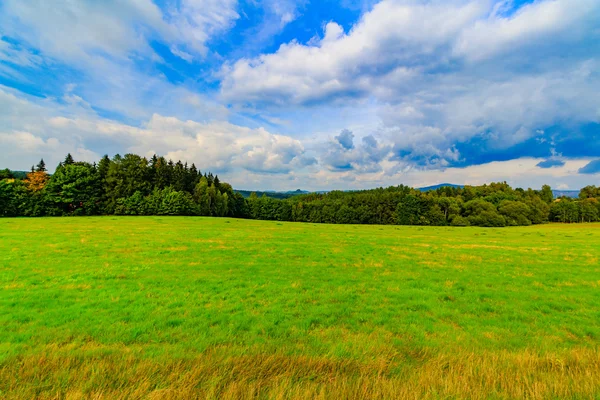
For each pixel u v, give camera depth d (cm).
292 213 10481
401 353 605
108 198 6569
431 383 456
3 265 1393
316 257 1841
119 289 1044
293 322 770
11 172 7044
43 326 701
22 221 4019
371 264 1667
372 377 475
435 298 1023
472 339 692
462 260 1872
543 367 534
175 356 537
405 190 13325
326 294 1047
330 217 10069
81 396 407
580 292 1147
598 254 2183
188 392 416
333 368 504
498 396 426
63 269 1334
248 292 1046
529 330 755
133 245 2083
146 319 761
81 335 652
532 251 2339
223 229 3622
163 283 1138
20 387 430
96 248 1909
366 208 9862
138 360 522
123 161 7188
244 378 454
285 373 479
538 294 1105
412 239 3186
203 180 8825
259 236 2933
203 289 1068
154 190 7075
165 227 3650
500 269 1595
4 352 554
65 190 6028
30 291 999
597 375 488
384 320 805
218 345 616
